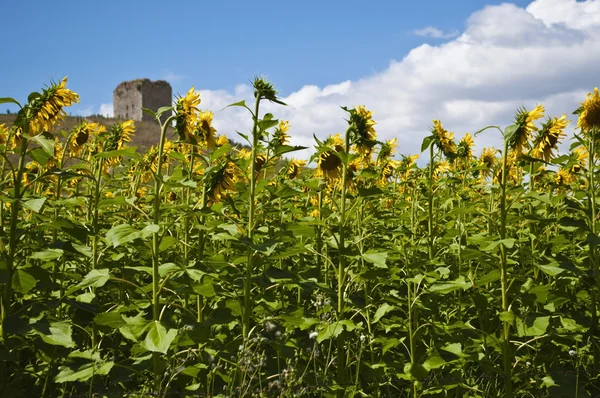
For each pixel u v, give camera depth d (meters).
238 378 3.92
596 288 4.71
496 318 5.10
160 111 3.84
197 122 4.67
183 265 4.11
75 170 4.18
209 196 4.58
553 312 4.28
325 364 4.33
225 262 4.12
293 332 4.80
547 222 4.36
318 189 5.14
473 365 4.73
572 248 5.63
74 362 3.73
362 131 4.54
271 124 4.05
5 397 3.59
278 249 4.30
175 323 3.94
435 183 5.73
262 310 4.64
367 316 4.41
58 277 4.29
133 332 3.35
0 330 3.56
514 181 6.75
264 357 3.76
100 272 3.64
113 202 3.82
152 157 5.70
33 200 3.44
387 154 6.86
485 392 4.12
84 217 5.79
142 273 5.07
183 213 3.93
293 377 3.62
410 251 5.27
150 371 3.93
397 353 4.65
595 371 4.58
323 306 4.42
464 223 5.82
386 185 7.13
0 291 3.83
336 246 4.34
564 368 4.90
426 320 4.36
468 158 7.37
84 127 5.79
